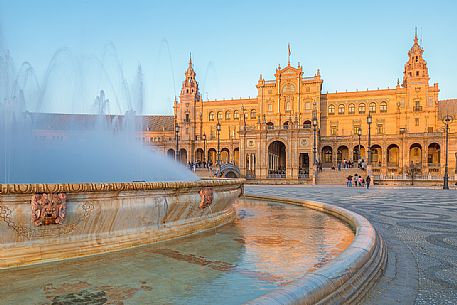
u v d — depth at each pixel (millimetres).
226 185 9055
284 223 9836
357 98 89938
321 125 91812
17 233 5082
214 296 4152
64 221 5426
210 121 100500
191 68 102500
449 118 38312
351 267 4586
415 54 85938
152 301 3984
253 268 5312
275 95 91750
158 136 102062
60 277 4770
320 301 3656
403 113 86000
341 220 10492
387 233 9375
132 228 6477
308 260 5805
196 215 8055
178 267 5320
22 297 4078
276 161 78688
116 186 5852
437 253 7145
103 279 4727
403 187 41500
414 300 4582
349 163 70188
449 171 70062
